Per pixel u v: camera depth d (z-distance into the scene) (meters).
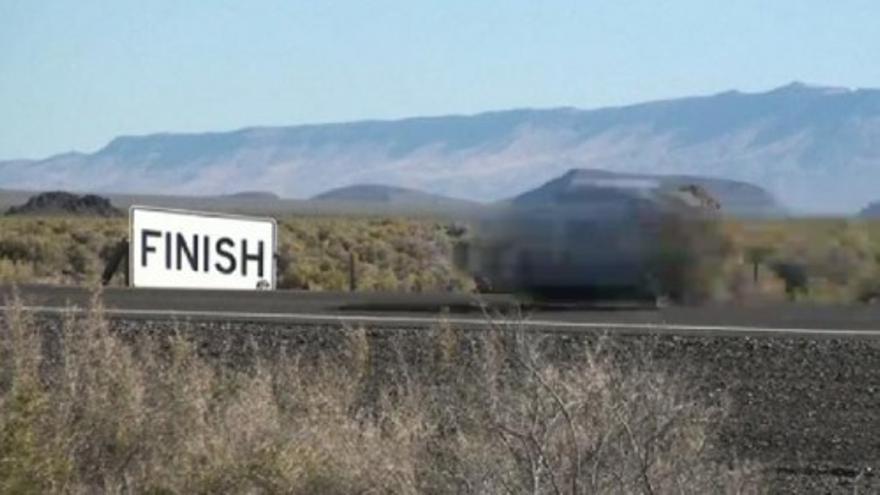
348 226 109.44
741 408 31.06
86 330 29.27
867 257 52.06
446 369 31.22
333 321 40.53
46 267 81.81
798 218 49.66
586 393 21.34
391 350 34.47
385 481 22.16
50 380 25.62
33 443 21.41
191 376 25.22
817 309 47.91
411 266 89.38
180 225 53.69
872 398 32.22
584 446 19.94
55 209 191.25
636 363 28.55
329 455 22.80
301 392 25.78
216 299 47.31
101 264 83.00
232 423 23.42
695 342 37.16
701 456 21.61
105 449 23.16
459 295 49.59
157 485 22.28
